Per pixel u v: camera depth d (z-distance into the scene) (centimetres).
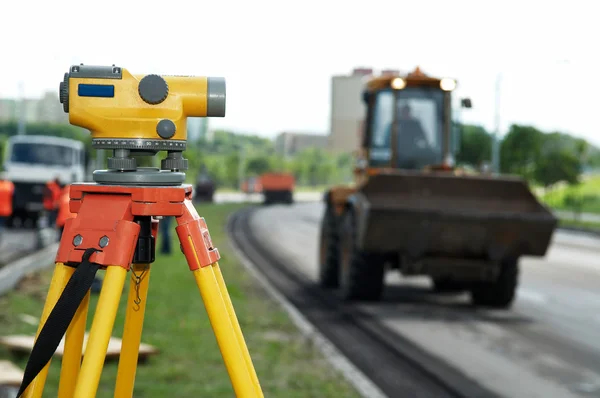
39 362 240
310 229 3581
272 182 6869
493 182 1336
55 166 2917
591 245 2972
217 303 258
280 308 1237
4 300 1076
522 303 1458
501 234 1261
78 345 284
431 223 1249
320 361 873
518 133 4691
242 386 254
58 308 245
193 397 659
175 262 1708
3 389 443
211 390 685
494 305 1392
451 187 1336
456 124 1529
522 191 1340
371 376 857
